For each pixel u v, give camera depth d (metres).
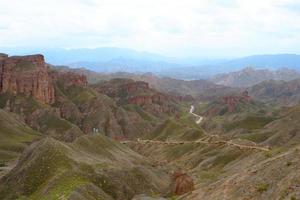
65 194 87.62
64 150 114.50
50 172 104.56
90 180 103.00
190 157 183.50
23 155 124.31
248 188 60.72
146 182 112.81
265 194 56.56
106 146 157.25
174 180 107.12
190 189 99.44
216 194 65.88
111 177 107.44
